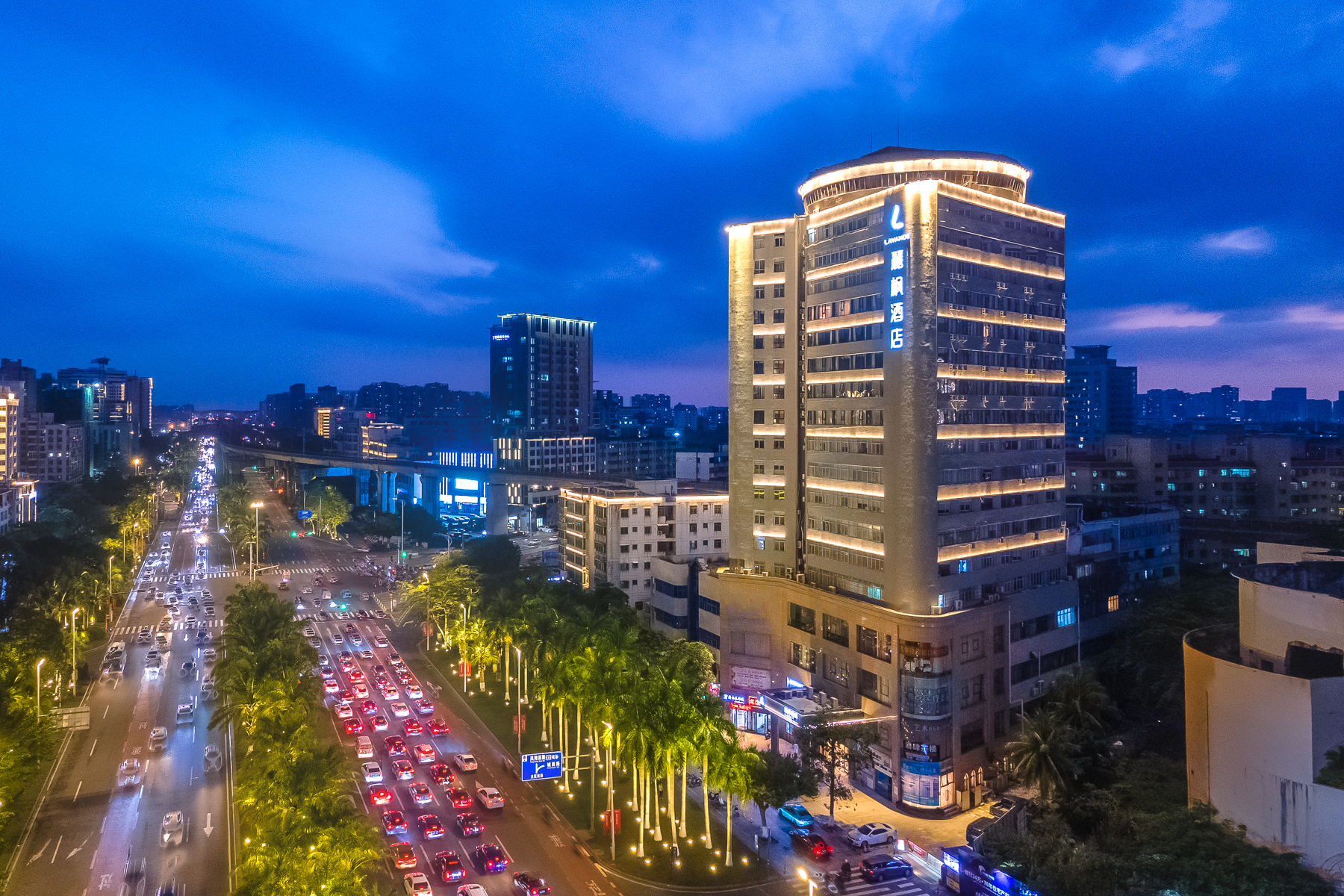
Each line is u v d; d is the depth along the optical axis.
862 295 96.50
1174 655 91.38
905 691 85.62
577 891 66.50
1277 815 57.09
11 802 76.69
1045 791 76.19
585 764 93.62
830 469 101.94
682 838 76.44
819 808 85.00
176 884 66.00
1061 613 101.38
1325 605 60.69
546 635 100.31
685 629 130.12
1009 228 97.88
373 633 148.38
